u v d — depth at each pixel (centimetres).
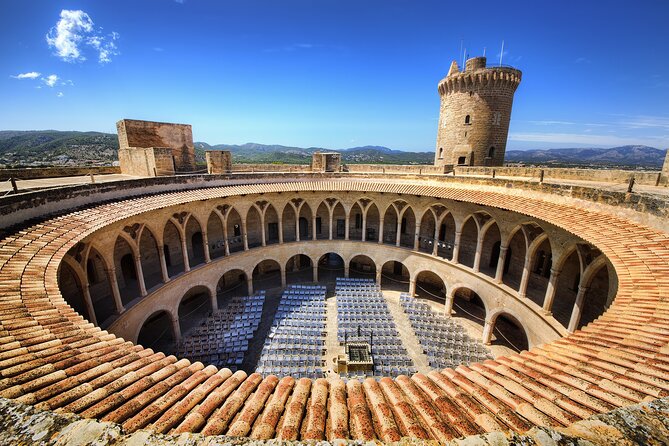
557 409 613
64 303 1202
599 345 916
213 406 693
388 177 3969
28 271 1340
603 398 642
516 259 2994
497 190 2783
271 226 4191
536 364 841
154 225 2531
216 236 3725
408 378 809
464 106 4453
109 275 2128
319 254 3988
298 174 3922
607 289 2172
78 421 451
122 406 657
